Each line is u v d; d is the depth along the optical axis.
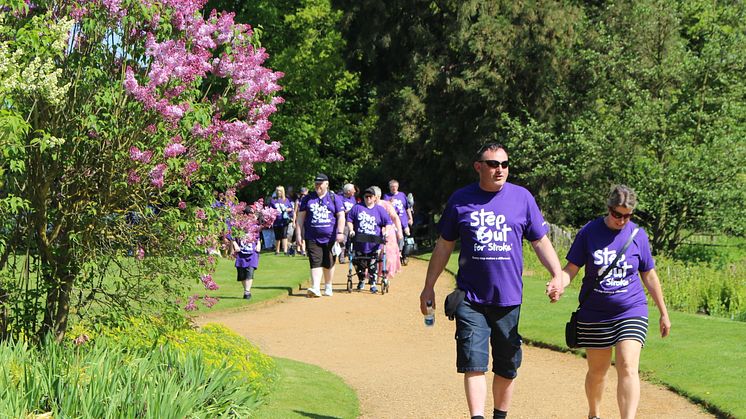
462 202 6.92
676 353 11.38
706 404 9.00
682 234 30.48
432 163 36.31
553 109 31.83
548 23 31.44
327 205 18.47
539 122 31.94
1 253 7.74
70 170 8.22
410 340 13.98
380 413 8.95
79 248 8.31
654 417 8.62
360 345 13.47
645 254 7.42
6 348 7.10
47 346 7.34
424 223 37.41
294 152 40.84
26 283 8.28
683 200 26.53
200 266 8.74
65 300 8.38
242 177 9.01
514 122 30.73
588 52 28.81
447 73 33.28
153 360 7.45
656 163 27.16
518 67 32.09
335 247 18.48
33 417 5.93
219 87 9.62
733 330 12.88
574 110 31.34
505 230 6.80
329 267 18.70
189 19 8.59
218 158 8.72
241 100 9.12
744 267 19.58
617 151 27.00
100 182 8.33
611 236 7.40
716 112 27.05
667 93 28.55
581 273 19.98
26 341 7.96
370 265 19.42
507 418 8.71
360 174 42.59
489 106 32.69
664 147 27.02
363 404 9.39
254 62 9.03
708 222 26.47
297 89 40.34
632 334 7.23
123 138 8.20
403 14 35.75
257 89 9.05
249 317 15.79
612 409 9.02
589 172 27.92
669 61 27.95
